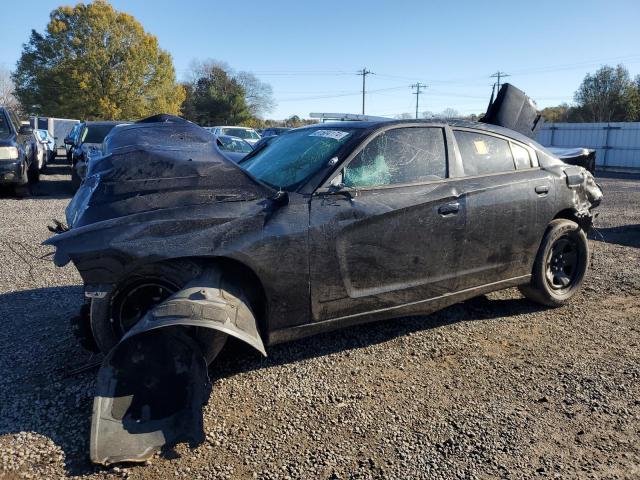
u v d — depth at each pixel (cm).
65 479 252
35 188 1430
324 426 301
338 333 429
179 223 317
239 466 266
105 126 1380
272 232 330
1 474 252
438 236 394
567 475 262
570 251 496
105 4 4244
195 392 282
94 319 317
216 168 367
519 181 443
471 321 461
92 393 324
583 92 5375
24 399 316
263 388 341
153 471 259
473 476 261
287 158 407
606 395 337
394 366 375
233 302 296
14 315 452
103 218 325
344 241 355
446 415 314
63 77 4234
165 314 271
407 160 398
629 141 2795
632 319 469
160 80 4562
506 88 587
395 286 383
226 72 7056
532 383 353
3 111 1263
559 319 468
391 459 273
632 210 1170
